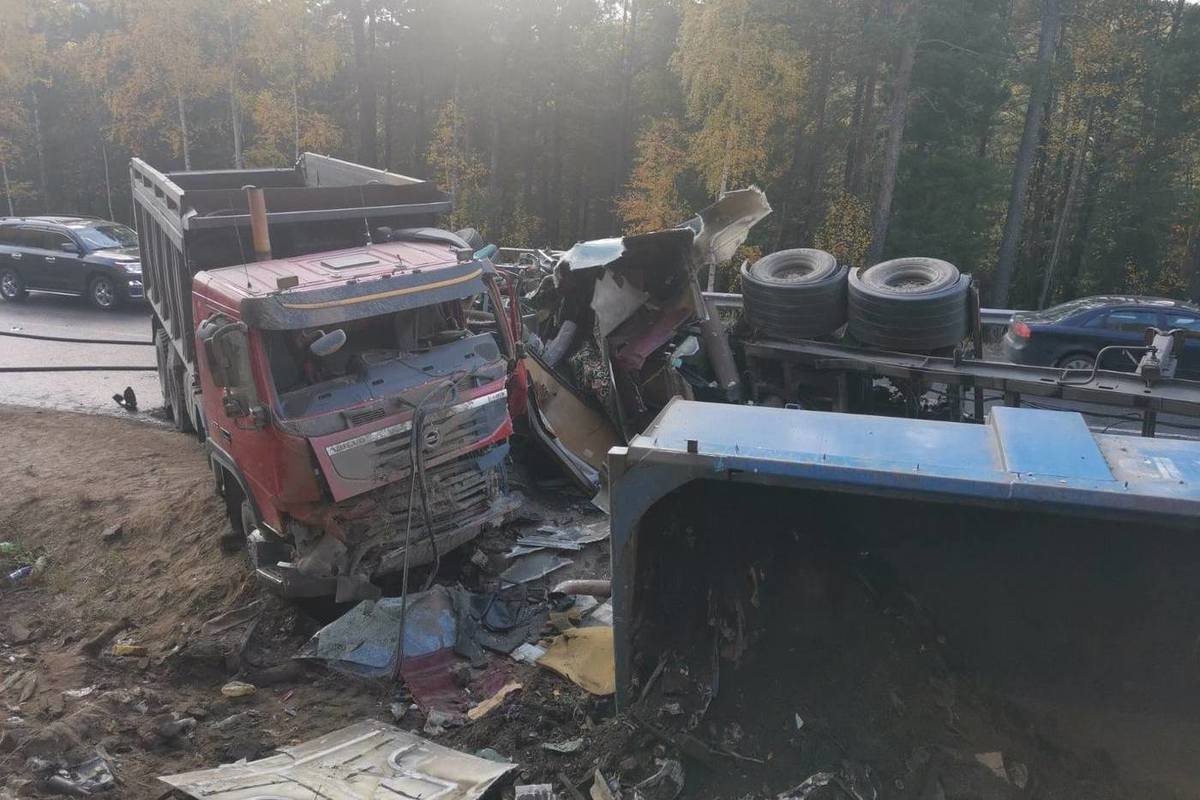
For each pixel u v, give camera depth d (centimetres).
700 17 2703
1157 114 3416
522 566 739
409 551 654
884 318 888
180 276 838
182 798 466
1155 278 3644
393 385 653
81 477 994
